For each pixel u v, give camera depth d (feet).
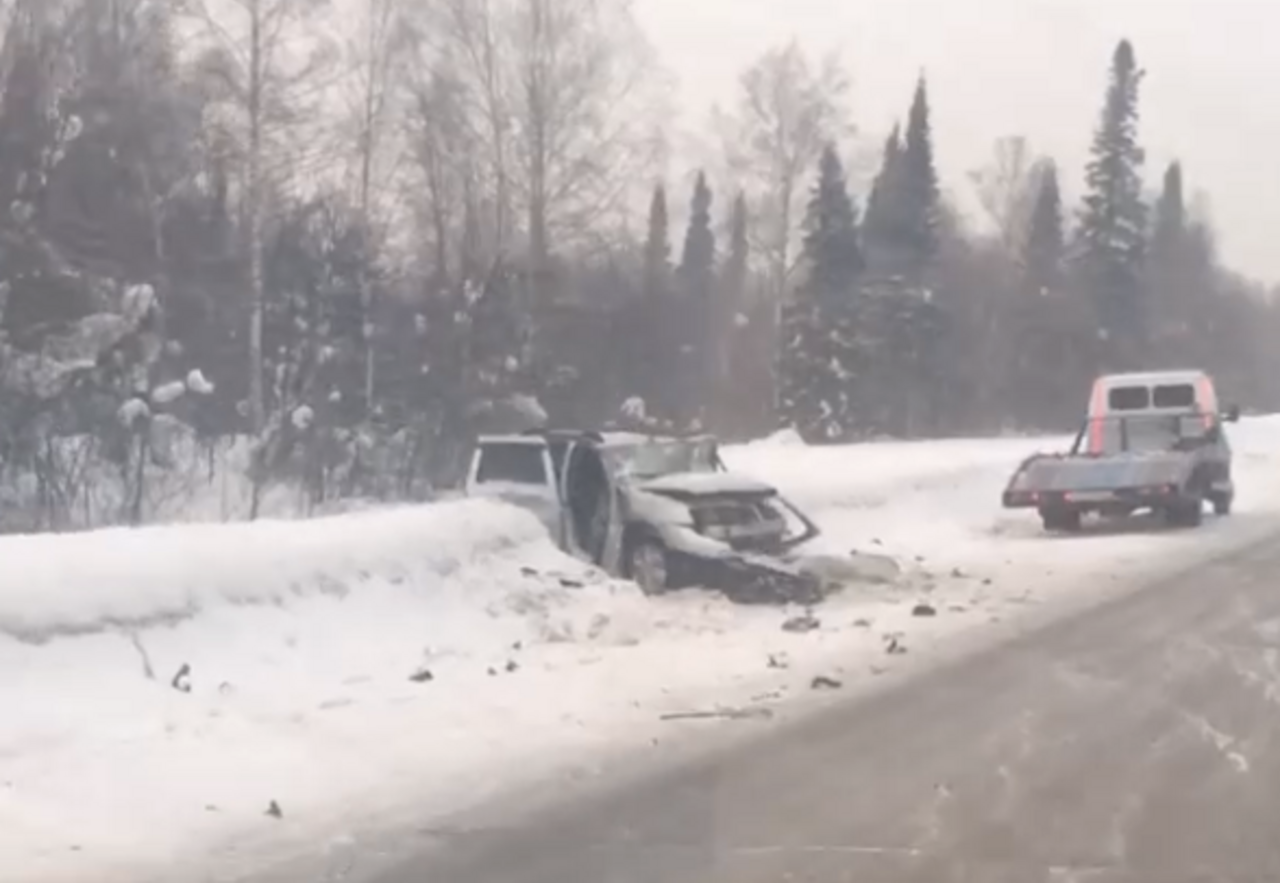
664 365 153.48
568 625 44.11
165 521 81.82
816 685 36.29
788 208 185.47
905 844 23.22
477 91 124.16
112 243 98.02
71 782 27.27
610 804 25.91
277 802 26.22
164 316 97.14
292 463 92.99
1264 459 132.16
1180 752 28.96
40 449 80.38
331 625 39.60
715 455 59.93
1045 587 54.85
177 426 89.04
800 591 50.75
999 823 24.30
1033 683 36.29
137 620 35.27
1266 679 36.19
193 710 32.58
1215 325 314.96
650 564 52.19
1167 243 291.58
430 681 36.76
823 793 26.37
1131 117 234.79
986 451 127.54
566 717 32.83
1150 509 77.87
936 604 50.55
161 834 24.41
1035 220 240.12
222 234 108.58
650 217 159.43
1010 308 237.86
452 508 49.62
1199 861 22.12
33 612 33.42
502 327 112.57
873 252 213.46
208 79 105.50
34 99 92.79
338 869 22.61
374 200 121.39
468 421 106.83
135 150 101.35
